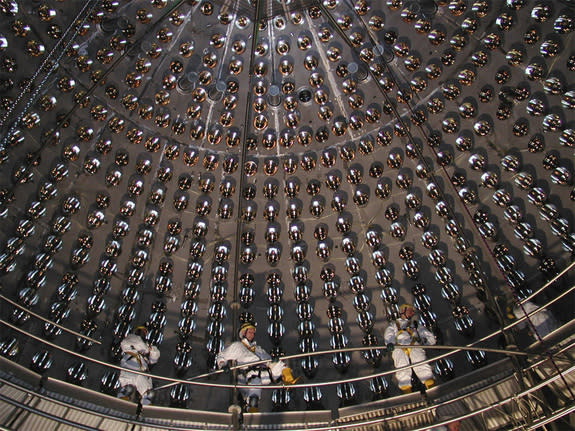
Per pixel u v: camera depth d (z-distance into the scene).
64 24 11.82
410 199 12.91
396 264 13.02
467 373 11.25
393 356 11.57
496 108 12.21
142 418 9.90
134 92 12.65
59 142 11.98
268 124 13.20
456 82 12.47
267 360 9.72
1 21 10.99
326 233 13.29
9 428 8.76
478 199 12.42
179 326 12.72
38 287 11.52
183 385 12.09
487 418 10.12
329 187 13.28
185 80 12.80
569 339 9.48
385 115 12.99
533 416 9.62
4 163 11.16
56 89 11.86
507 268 12.02
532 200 11.84
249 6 12.74
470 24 12.19
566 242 11.38
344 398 12.12
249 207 13.27
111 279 12.45
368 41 12.73
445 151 12.66
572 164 11.45
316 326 13.03
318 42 12.91
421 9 12.45
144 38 12.41
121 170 12.66
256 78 13.00
